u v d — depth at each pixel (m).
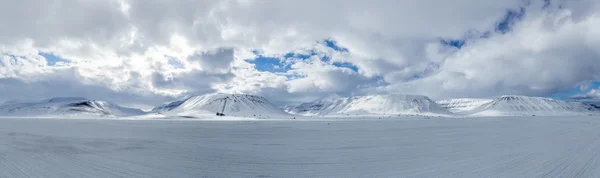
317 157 14.94
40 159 14.20
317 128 43.88
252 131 36.12
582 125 49.06
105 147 19.03
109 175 10.73
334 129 41.00
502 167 11.77
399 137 27.19
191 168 12.04
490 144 20.55
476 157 14.51
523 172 10.77
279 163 13.21
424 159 14.17
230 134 30.88
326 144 20.97
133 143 21.48
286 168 12.09
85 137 26.61
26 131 35.44
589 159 13.17
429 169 11.67
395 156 15.24
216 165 12.73
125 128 43.25
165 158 14.52
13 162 13.37
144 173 11.08
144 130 38.03
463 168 11.74
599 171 10.67
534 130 36.41
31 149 17.88
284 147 19.22
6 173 11.02
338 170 11.65
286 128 43.66
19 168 11.96
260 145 20.23
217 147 19.19
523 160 13.30
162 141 22.98
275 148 18.64
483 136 27.81
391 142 22.52
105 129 40.44
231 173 11.14
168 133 32.22
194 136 27.97
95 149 18.00
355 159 14.31
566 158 13.59
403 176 10.52
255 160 13.91
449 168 11.80
